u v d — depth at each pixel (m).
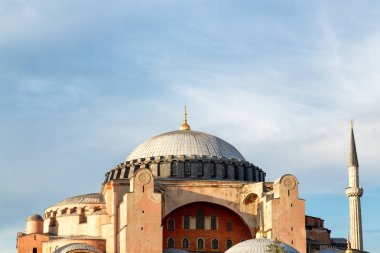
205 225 120.56
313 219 132.25
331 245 126.25
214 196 119.69
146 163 126.06
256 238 106.81
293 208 112.94
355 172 152.00
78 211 126.69
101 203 126.62
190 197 119.12
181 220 120.25
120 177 127.75
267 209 113.94
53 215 129.88
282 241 110.88
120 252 110.62
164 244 118.69
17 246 119.88
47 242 116.81
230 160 127.31
